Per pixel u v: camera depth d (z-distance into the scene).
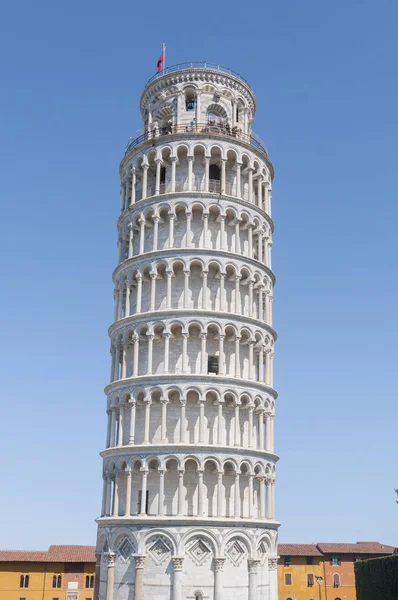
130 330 67.12
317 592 120.12
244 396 64.69
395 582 66.19
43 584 107.25
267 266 71.94
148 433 62.38
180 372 63.38
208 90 76.12
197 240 69.19
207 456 60.78
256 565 60.47
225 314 65.31
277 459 67.88
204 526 58.62
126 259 71.19
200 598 57.41
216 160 72.75
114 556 60.56
